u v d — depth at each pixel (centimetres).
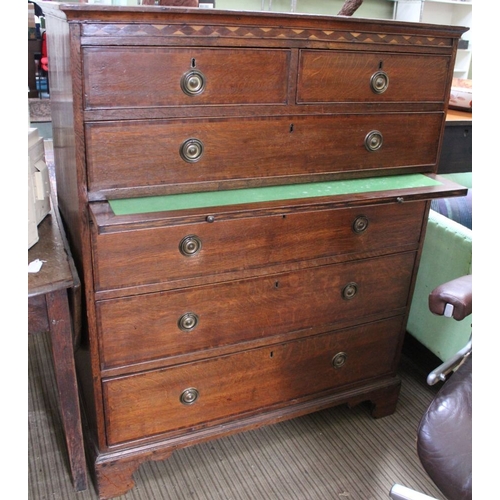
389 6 484
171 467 159
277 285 143
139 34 106
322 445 171
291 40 120
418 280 193
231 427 154
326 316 155
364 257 153
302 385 163
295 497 151
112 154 113
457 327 178
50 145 210
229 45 114
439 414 106
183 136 118
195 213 113
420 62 138
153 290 128
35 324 121
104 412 137
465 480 97
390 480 158
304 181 136
